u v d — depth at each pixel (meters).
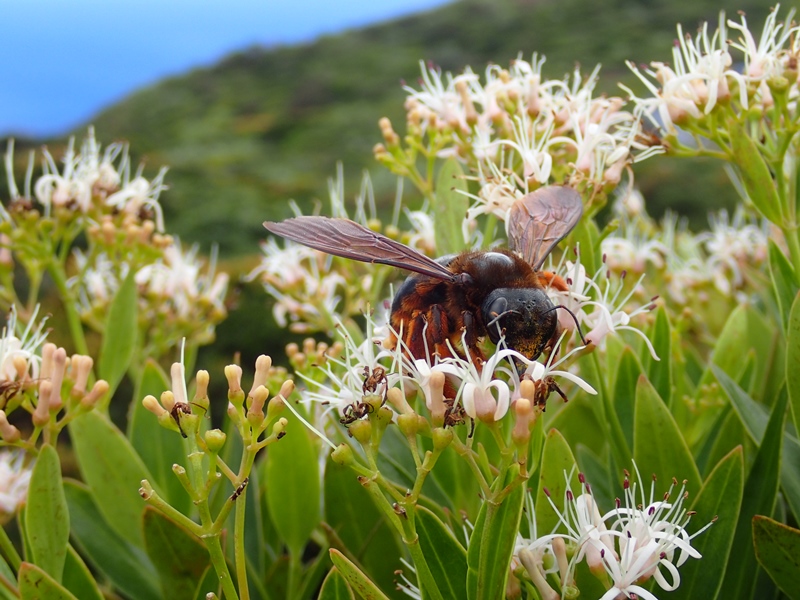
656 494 0.09
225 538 0.10
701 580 0.08
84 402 0.09
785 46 0.12
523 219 0.09
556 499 0.08
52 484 0.08
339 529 0.11
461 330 0.08
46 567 0.08
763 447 0.09
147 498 0.07
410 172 0.12
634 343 0.12
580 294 0.08
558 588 0.07
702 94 0.10
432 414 0.07
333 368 0.10
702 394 0.12
